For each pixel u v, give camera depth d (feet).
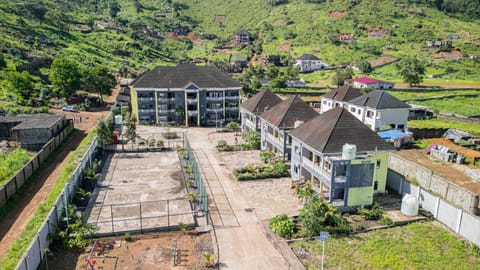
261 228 115.34
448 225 116.67
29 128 186.91
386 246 104.58
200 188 135.74
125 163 177.78
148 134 234.58
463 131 232.94
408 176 156.25
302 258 98.94
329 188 127.03
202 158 186.91
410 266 95.66
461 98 369.71
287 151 172.76
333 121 137.80
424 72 495.41
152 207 127.85
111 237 107.86
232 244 105.81
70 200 127.65
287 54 629.10
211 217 122.31
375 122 222.89
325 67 564.30
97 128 198.29
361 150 130.11
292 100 185.47
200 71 272.51
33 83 308.81
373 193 136.56
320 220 111.96
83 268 92.63
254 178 156.87
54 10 629.92
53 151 185.37
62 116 219.41
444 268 95.30
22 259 83.20
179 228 113.29
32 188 141.90
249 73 485.15
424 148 208.54
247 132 226.38
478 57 583.17
